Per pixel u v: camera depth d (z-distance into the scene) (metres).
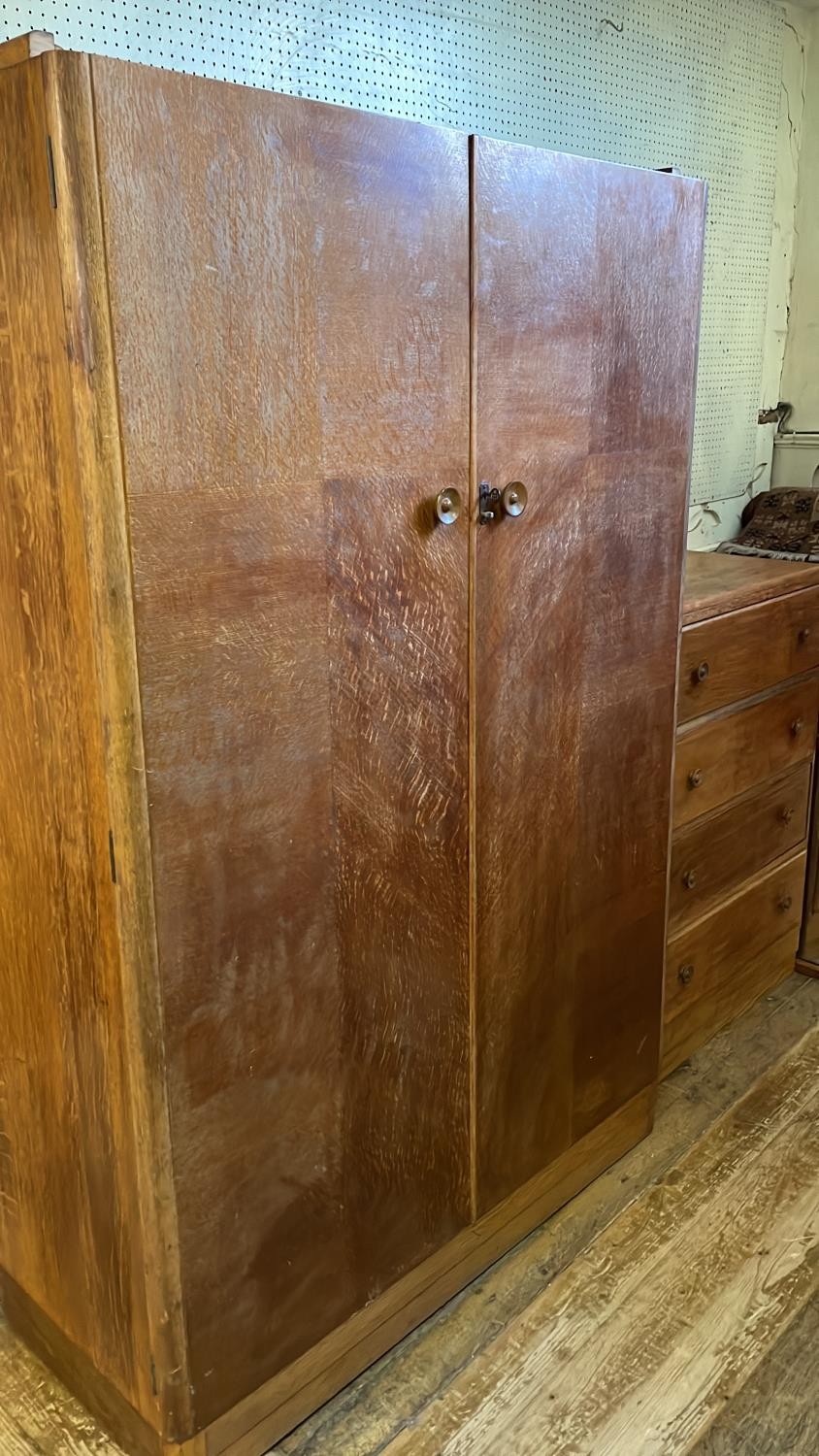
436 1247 1.53
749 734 2.10
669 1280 1.65
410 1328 1.55
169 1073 1.12
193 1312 1.21
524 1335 1.55
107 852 1.06
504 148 1.20
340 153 1.05
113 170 0.89
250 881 1.15
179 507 1.00
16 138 0.91
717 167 2.50
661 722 1.70
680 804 1.95
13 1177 1.44
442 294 1.18
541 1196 1.75
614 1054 1.81
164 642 1.01
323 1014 1.27
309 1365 1.40
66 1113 1.26
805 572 2.17
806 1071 2.17
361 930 1.29
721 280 2.58
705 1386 1.47
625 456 1.49
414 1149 1.44
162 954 1.08
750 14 2.47
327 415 1.10
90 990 1.15
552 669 1.46
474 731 1.37
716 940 2.18
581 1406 1.44
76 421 0.93
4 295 0.98
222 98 0.95
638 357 1.47
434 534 1.25
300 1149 1.28
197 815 1.08
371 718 1.23
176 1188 1.16
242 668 1.09
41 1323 1.49
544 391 1.34
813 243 2.77
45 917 1.20
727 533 2.84
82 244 0.88
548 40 2.03
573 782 1.55
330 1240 1.36
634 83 2.24
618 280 1.40
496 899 1.47
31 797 1.16
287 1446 1.39
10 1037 1.34
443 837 1.36
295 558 1.11
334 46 1.69
